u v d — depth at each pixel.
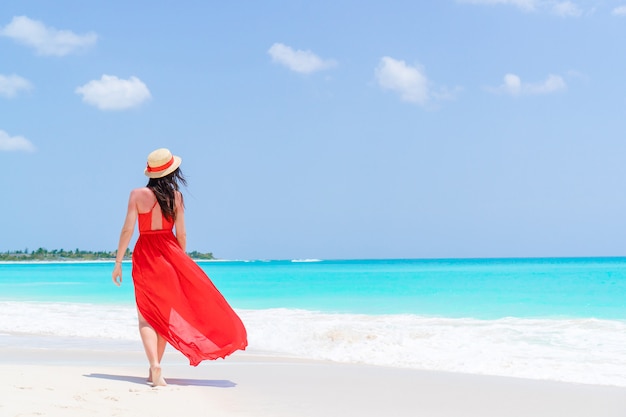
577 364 7.80
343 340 9.95
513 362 7.99
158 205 5.70
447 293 21.95
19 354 8.60
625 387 6.29
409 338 10.01
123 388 5.23
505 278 34.56
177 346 5.46
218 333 5.63
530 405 5.31
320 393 5.63
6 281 36.50
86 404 4.46
